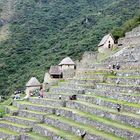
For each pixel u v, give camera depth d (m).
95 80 47.19
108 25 116.25
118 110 34.97
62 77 65.38
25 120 46.03
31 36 131.12
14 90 90.19
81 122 37.41
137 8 125.50
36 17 150.00
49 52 112.00
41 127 40.97
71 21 144.75
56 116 42.81
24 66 107.12
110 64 50.25
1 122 49.28
